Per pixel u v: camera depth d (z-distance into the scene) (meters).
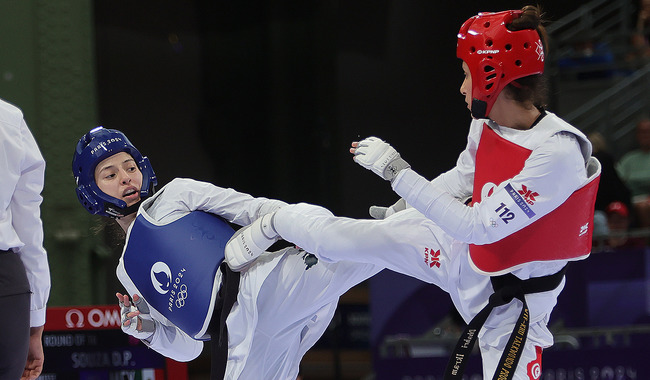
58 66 10.88
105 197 5.64
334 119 17.12
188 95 17.58
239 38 17.94
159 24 17.06
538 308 4.82
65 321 7.05
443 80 17.25
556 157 4.46
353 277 5.58
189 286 5.45
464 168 5.32
